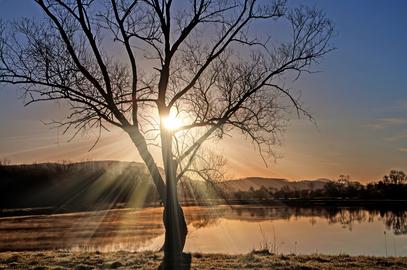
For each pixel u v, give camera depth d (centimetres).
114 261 1738
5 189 9981
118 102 1783
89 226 5459
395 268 1578
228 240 3591
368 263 1703
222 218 6438
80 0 1756
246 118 1906
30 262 1752
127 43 1795
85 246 3606
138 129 1800
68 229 5106
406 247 3238
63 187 10731
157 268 1577
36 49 1766
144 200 10338
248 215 7144
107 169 11806
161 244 3694
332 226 5209
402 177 11638
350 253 2855
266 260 1739
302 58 1894
